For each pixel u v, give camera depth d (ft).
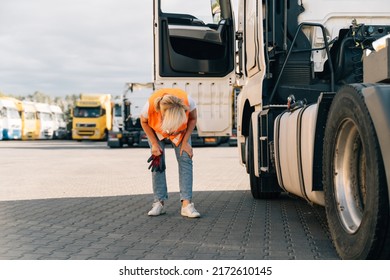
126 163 59.82
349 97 13.20
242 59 28.19
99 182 37.52
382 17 24.73
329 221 14.65
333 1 24.50
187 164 22.13
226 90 28.94
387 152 11.52
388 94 11.93
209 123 28.94
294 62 23.41
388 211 11.78
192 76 28.45
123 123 113.09
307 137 16.26
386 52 12.80
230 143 115.34
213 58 28.71
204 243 17.19
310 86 23.20
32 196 29.71
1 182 38.01
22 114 189.78
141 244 17.13
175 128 21.26
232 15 28.96
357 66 22.74
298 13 24.39
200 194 29.53
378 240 12.03
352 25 23.00
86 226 20.33
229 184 34.96
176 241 17.52
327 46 22.85
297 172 17.56
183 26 28.22
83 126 170.81
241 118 27.86
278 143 19.97
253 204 25.62
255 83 24.57
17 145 131.75
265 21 23.73
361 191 13.87
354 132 13.66
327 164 14.69
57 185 35.65
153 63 28.19
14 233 19.10
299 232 18.88
